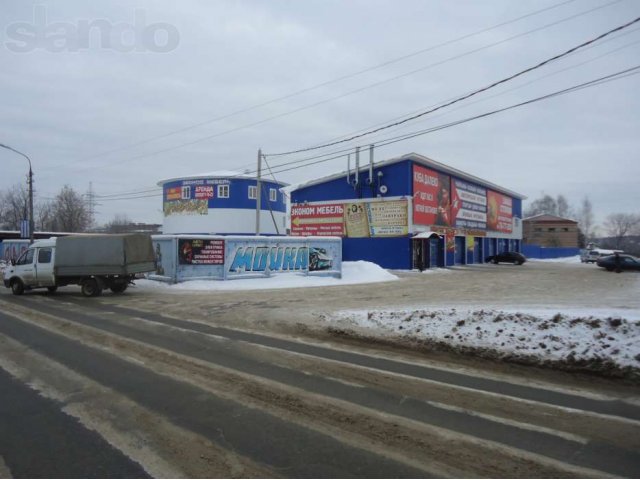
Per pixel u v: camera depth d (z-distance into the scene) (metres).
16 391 6.18
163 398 5.93
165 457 4.26
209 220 52.41
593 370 7.39
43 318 12.62
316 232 41.19
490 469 4.07
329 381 6.80
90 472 3.96
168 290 21.17
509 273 34.78
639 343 7.65
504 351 8.44
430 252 40.19
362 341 9.85
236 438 4.70
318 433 4.84
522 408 5.72
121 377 6.88
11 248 42.44
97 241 18.62
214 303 16.09
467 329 9.61
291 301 16.72
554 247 84.62
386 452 4.40
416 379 6.98
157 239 23.88
